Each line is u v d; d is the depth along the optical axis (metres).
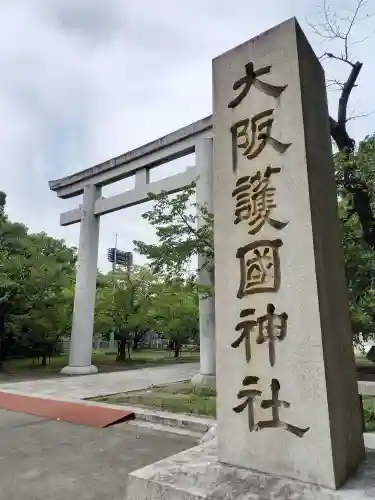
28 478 4.52
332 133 7.68
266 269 3.24
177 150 13.09
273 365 3.09
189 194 10.84
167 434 6.53
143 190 13.84
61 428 6.93
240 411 3.20
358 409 3.44
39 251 17.41
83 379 13.09
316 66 3.79
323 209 3.37
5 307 15.16
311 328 2.95
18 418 7.71
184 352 31.02
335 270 3.43
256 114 3.55
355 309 7.63
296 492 2.65
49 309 16.33
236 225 3.49
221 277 3.50
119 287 19.94
